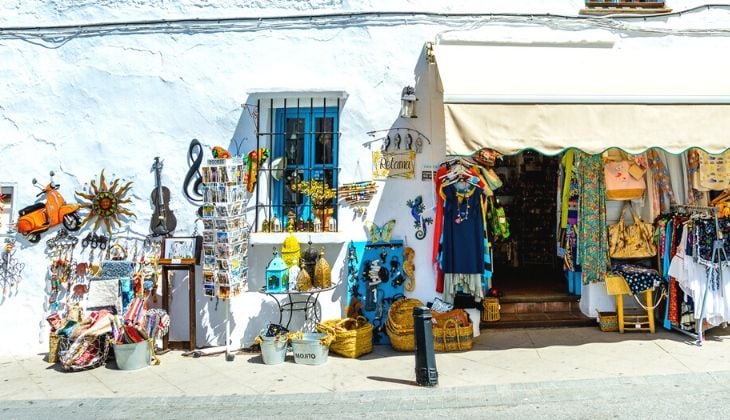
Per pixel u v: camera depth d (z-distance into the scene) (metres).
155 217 7.67
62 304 7.68
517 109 6.16
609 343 7.21
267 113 7.73
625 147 6.12
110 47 7.78
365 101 7.63
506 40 7.58
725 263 7.12
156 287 7.54
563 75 6.73
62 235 7.70
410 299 7.48
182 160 7.71
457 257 7.39
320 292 7.46
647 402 5.39
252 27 7.70
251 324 7.60
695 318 7.16
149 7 7.81
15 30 7.80
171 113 7.73
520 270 10.33
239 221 7.22
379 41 7.63
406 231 7.64
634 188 7.71
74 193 7.77
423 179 7.64
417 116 7.62
